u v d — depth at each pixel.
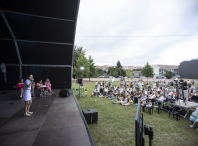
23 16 6.87
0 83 9.52
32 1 6.09
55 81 10.98
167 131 4.38
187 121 5.34
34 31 7.87
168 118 5.71
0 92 8.67
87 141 2.52
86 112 4.82
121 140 3.72
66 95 7.43
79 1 6.27
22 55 9.37
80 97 10.46
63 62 10.66
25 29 7.66
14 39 8.12
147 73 36.25
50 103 5.83
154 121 5.31
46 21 7.36
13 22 7.12
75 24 7.80
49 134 2.78
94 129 4.43
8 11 6.44
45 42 8.77
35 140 2.51
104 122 5.07
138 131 0.96
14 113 4.26
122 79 33.03
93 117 4.86
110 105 7.93
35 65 10.20
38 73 10.34
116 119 5.43
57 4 6.39
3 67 8.41
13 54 9.05
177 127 4.71
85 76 26.42
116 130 4.37
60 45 9.24
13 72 9.67
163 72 68.06
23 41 8.44
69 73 11.30
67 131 2.95
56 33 8.24
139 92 9.77
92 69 30.47
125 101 8.10
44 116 4.00
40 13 6.82
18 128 3.08
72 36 8.66
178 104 6.24
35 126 3.21
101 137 3.87
